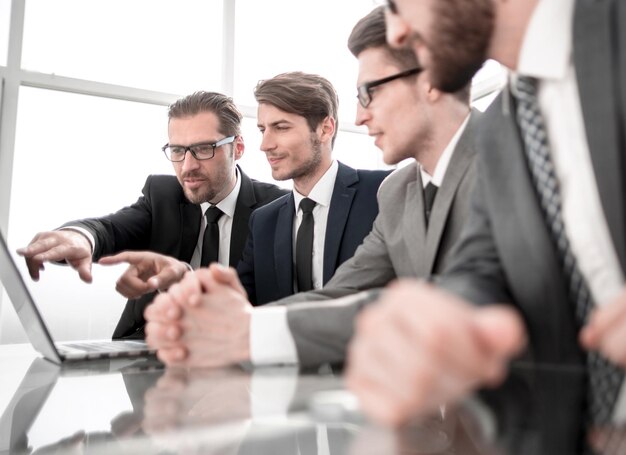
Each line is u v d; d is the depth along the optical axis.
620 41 0.48
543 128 0.58
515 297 0.56
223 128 1.78
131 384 0.43
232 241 1.77
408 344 0.17
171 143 1.79
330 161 1.55
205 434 0.26
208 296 0.54
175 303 0.54
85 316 2.37
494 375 0.17
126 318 1.64
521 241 0.56
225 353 0.53
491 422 0.25
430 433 0.23
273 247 1.53
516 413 0.26
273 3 3.07
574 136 0.57
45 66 2.44
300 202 1.53
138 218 1.81
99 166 2.50
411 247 0.94
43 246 1.08
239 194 1.84
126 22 2.66
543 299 0.54
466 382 0.17
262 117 1.56
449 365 0.17
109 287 2.44
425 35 0.66
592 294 0.55
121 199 2.54
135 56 2.67
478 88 2.88
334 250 1.39
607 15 0.49
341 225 1.40
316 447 0.23
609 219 0.48
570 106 0.57
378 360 0.19
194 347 0.54
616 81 0.48
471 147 0.87
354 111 3.24
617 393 0.32
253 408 0.31
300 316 0.53
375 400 0.19
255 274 1.55
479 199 0.65
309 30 3.17
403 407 0.18
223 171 1.78
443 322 0.17
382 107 1.04
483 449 0.21
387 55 1.02
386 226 1.04
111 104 2.56
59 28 2.48
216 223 1.82
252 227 1.61
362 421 0.27
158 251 1.78
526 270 0.55
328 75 3.21
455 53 0.65
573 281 0.55
